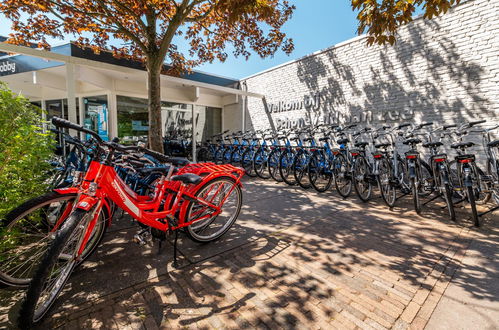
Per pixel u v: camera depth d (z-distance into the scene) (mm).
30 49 4543
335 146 7098
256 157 6445
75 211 1646
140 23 5203
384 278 2096
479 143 4805
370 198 4434
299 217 3555
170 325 1590
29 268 1948
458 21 5020
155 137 5422
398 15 3012
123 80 7887
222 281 2051
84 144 2438
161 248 2564
